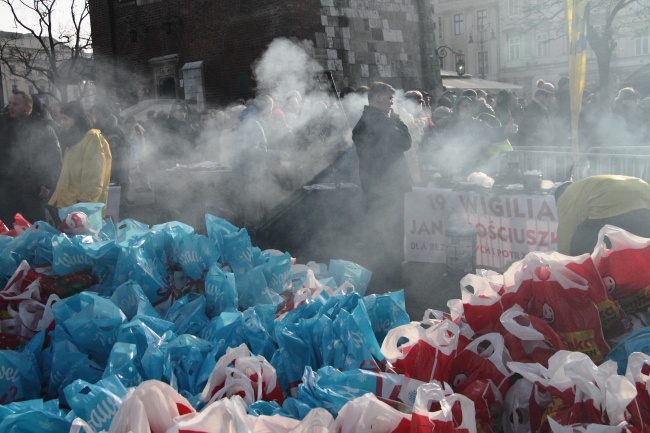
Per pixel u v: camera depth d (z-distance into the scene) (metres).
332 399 1.99
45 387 2.63
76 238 3.39
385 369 2.27
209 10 17.84
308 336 2.42
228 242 3.29
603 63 22.02
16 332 3.00
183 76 18.47
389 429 1.83
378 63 17.17
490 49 53.34
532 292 2.41
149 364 2.33
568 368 1.97
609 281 2.53
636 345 2.25
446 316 2.68
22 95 7.07
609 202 3.38
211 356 2.39
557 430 1.88
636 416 1.83
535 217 6.34
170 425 1.78
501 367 2.21
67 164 5.75
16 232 4.05
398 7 17.80
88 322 2.59
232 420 1.72
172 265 3.31
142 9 20.23
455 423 1.88
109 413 1.90
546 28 36.31
